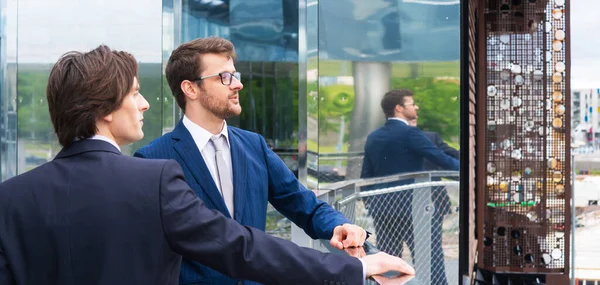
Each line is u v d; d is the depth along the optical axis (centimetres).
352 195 408
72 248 132
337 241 182
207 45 204
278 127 518
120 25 478
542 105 535
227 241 136
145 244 132
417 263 412
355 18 406
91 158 139
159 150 204
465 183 485
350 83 406
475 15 586
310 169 407
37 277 133
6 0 471
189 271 193
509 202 538
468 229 482
